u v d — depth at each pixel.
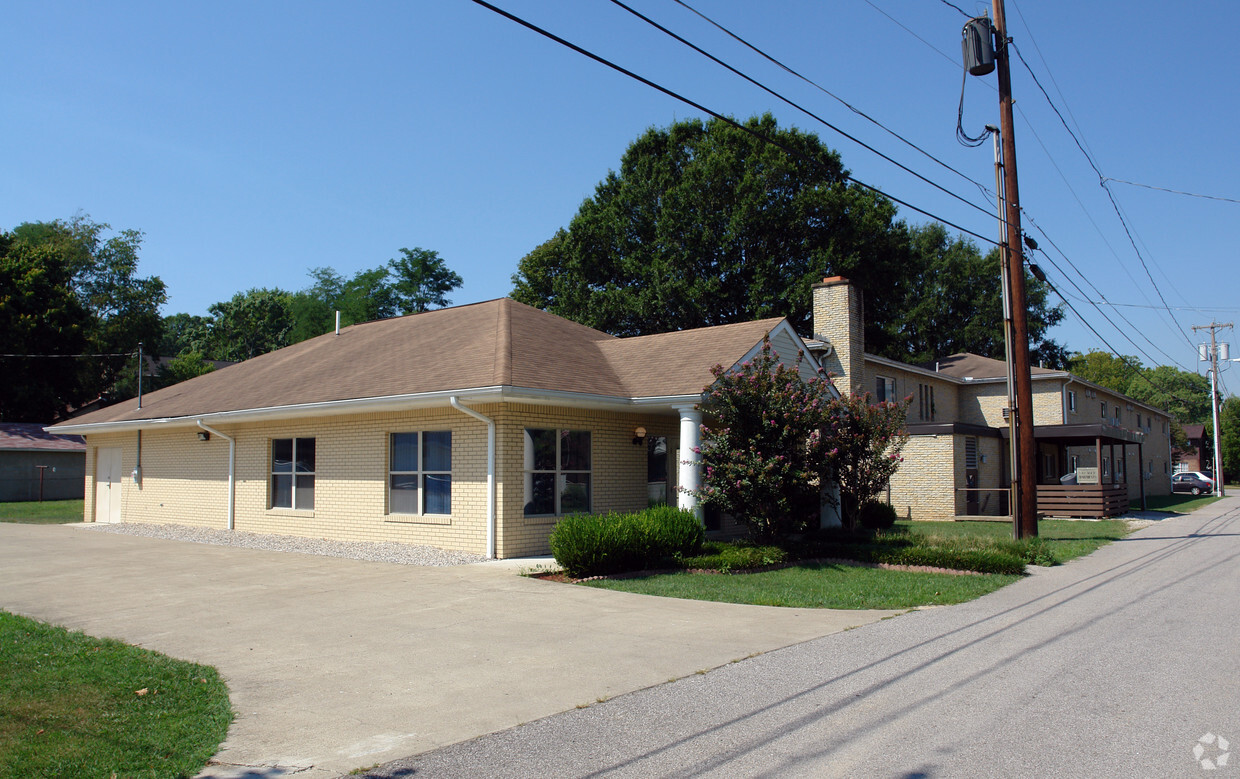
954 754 5.06
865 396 16.38
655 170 38.12
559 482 15.55
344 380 17.69
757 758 5.05
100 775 4.79
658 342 18.77
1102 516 26.33
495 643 8.30
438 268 63.78
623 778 4.78
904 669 7.14
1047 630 8.80
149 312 51.38
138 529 20.62
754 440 14.40
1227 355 47.47
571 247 39.66
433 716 6.02
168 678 6.93
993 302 54.16
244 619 9.46
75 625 9.15
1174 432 76.06
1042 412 34.97
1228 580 12.57
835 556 14.90
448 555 14.55
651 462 17.66
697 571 13.33
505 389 13.69
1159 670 7.06
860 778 4.70
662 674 7.11
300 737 5.57
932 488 27.19
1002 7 17.48
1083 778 4.67
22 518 25.97
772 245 35.88
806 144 38.03
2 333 39.34
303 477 18.09
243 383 21.34
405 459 16.17
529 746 5.37
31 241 49.50
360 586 11.64
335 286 72.94
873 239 36.81
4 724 5.62
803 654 7.77
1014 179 17.58
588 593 11.17
